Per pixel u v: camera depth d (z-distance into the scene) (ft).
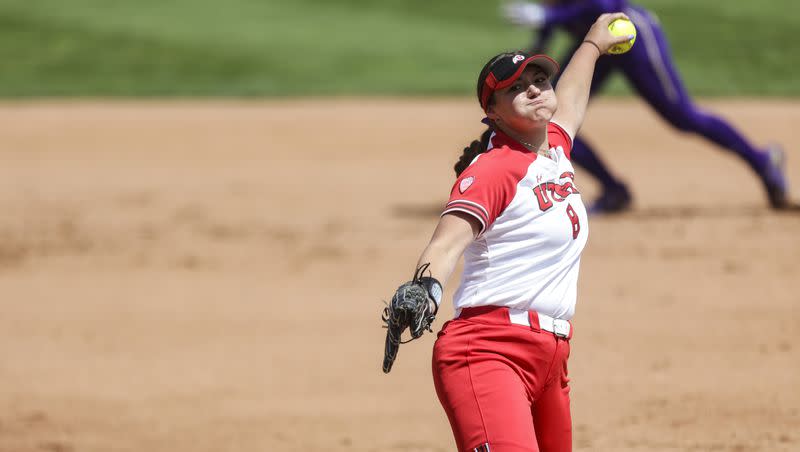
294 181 182.19
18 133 225.56
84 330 107.04
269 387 89.66
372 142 215.10
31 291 121.29
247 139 219.41
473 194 47.85
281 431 79.56
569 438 53.47
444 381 49.44
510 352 49.14
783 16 332.39
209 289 120.57
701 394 83.25
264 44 306.96
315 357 97.25
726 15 334.85
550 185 49.42
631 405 81.51
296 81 273.13
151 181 183.62
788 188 153.58
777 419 77.41
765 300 108.27
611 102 256.73
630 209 153.69
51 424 82.23
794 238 133.08
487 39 314.76
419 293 45.27
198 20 333.01
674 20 330.13
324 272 126.00
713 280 116.06
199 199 169.27
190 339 103.30
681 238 135.33
